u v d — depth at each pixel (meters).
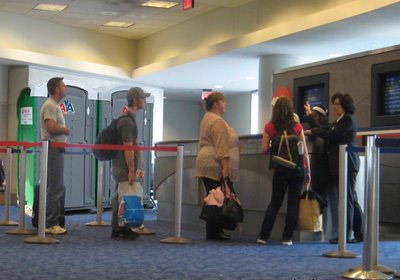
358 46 11.09
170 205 8.60
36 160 10.91
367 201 3.96
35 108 11.61
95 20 13.15
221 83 16.31
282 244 5.89
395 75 8.30
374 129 8.39
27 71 12.75
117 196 6.08
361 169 6.77
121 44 14.89
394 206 7.83
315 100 9.67
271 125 5.92
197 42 12.91
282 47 11.15
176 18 13.02
